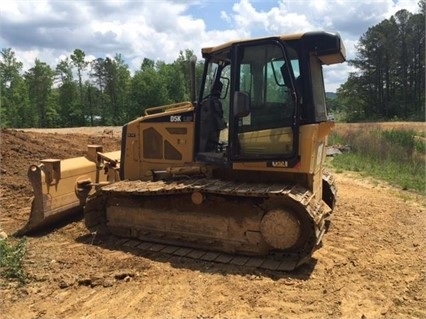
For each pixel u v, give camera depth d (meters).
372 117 66.81
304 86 5.95
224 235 6.16
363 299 5.00
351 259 6.18
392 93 69.69
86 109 73.25
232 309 4.64
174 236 6.55
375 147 16.77
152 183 6.81
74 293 5.00
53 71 70.44
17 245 5.89
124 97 72.88
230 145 6.20
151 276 5.44
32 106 66.31
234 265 5.84
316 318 4.53
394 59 69.00
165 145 7.17
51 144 15.16
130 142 7.47
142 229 6.76
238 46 6.12
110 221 6.97
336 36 5.84
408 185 11.60
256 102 6.11
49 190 7.00
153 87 66.12
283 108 5.99
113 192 6.68
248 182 6.34
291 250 5.82
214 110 6.85
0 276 5.27
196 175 6.80
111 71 73.12
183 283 5.25
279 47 5.95
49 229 7.39
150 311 4.59
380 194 10.73
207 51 6.60
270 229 5.70
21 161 12.05
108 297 4.91
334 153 17.08
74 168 7.55
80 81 72.56
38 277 5.32
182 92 70.06
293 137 5.88
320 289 5.18
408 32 68.88
